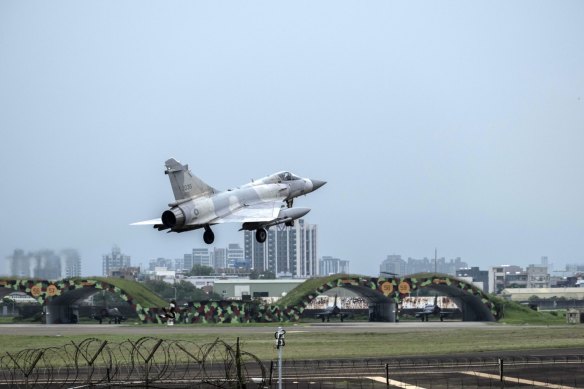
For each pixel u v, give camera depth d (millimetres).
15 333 140500
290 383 82062
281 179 140375
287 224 131375
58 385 79875
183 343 118812
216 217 125938
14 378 84500
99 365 95938
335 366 93250
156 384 78688
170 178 122500
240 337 129500
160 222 124000
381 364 94750
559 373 87375
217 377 81250
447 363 95000
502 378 80062
